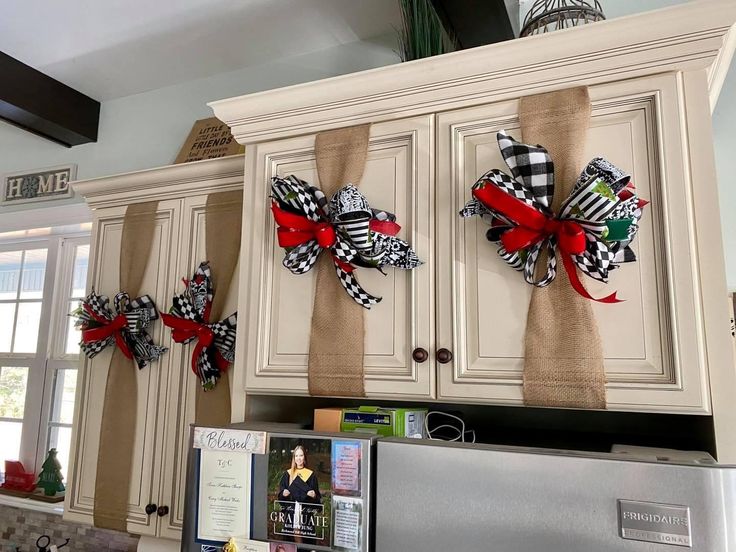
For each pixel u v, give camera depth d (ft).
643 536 1.96
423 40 4.24
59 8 5.19
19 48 5.84
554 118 3.03
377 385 3.24
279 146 3.84
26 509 6.60
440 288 3.17
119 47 5.82
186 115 6.46
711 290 2.62
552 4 4.20
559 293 2.88
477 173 3.20
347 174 3.54
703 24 2.77
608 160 2.91
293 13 5.20
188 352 4.51
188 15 5.27
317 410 3.22
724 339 2.56
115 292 4.97
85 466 4.76
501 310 3.00
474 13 4.18
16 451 7.22
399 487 2.37
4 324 7.70
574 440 3.60
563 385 2.79
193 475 2.82
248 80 6.15
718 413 2.52
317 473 2.54
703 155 2.74
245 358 3.68
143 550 4.46
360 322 3.35
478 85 3.24
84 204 6.82
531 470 2.16
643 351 2.68
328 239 3.30
